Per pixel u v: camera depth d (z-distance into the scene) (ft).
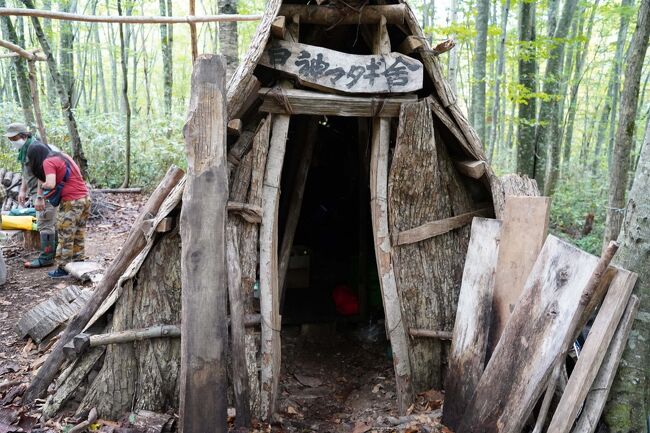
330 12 10.40
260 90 10.25
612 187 18.89
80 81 55.67
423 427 9.94
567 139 44.37
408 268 11.41
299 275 17.87
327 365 14.55
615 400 8.58
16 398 10.54
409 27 10.61
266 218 10.61
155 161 32.89
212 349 8.98
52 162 16.87
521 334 8.61
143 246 10.68
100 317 10.54
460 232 11.79
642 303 8.44
